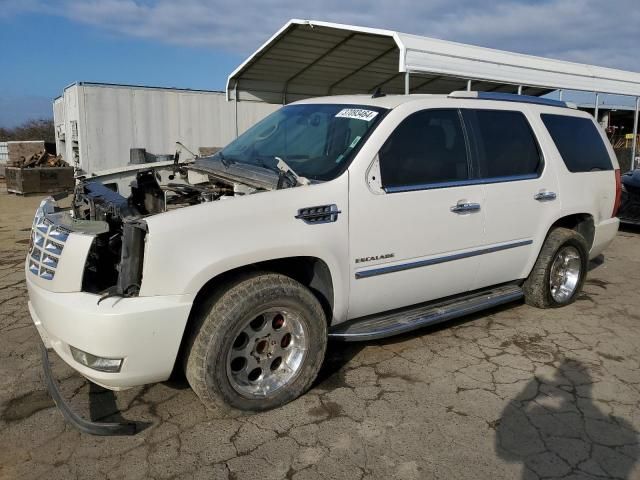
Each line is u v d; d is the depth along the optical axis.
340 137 3.69
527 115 4.62
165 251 2.75
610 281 6.11
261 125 4.66
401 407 3.29
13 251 7.57
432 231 3.75
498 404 3.34
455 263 3.96
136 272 2.75
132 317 2.68
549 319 4.81
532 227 4.52
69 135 16.75
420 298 3.90
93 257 2.91
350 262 3.38
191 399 3.35
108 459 2.78
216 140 17.27
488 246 4.18
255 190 3.37
